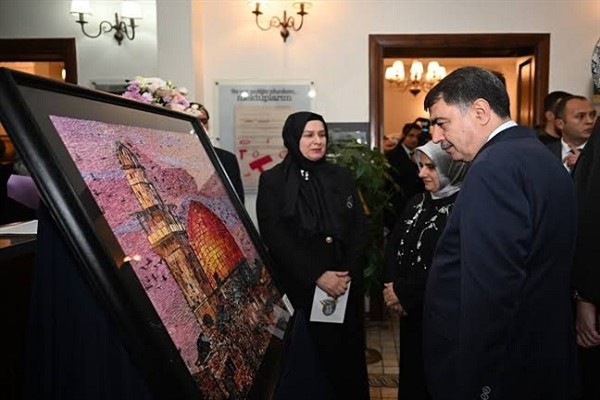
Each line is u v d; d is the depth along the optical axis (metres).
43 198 0.53
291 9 3.53
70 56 3.61
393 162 3.98
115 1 3.58
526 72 3.74
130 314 0.55
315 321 1.98
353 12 3.54
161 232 0.72
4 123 0.52
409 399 1.75
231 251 0.98
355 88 3.57
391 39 3.52
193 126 1.13
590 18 3.47
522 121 3.83
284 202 2.04
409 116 7.61
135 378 0.60
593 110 2.47
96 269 0.54
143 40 3.59
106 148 0.68
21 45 3.62
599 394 1.53
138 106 0.87
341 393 2.01
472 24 3.51
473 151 1.24
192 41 3.29
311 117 2.11
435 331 1.26
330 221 2.03
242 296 0.93
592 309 1.47
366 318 3.87
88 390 0.61
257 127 3.58
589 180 1.45
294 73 3.57
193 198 0.91
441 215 1.65
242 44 3.56
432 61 6.74
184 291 0.70
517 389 1.11
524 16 3.49
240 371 0.77
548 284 1.11
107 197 0.62
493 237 1.04
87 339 0.61
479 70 1.24
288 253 1.99
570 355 1.20
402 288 1.71
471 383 1.08
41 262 0.62
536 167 1.08
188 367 0.62
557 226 1.09
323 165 2.17
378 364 3.10
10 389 0.82
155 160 0.83
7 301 0.81
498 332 1.05
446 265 1.24
